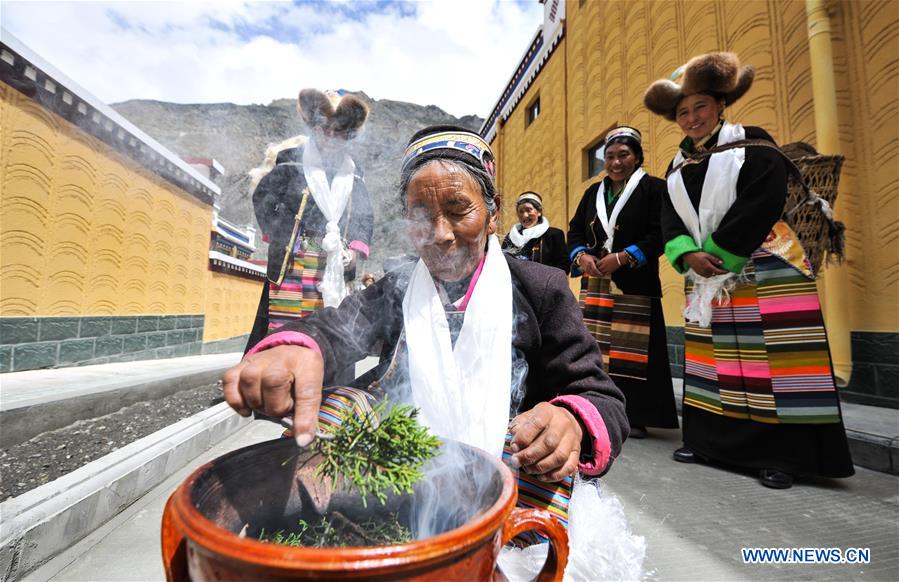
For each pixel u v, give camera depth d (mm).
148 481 1951
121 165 5387
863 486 2088
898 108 2920
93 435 2482
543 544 972
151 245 6027
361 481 594
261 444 695
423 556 407
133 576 1316
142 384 3268
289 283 2750
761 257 2213
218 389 4074
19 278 4160
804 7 3529
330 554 385
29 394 2854
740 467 2361
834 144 3164
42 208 4340
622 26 6184
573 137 7625
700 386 2441
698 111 2383
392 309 1234
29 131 4156
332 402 882
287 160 2834
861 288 3105
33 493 1488
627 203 3107
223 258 8102
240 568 403
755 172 2145
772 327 2166
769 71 3836
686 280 2506
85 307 4902
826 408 2025
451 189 969
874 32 3070
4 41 3773
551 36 8500
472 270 1099
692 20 4840
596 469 873
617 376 3035
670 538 1556
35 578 1300
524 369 1138
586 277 3316
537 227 4262
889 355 2959
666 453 2650
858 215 3139
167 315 6441
